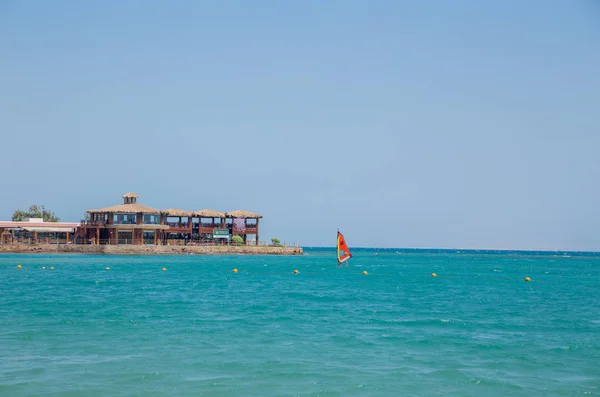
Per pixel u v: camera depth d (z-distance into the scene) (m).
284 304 43.16
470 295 53.03
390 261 146.25
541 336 30.56
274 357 25.11
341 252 80.25
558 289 61.47
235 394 20.16
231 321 34.25
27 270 77.75
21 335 29.17
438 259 174.25
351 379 21.98
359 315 37.53
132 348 26.50
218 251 132.75
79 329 30.95
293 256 149.00
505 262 151.38
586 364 24.53
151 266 91.38
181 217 134.75
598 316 38.34
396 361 24.70
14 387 20.58
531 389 21.08
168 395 19.97
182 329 31.34
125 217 123.06
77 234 127.25
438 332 31.41
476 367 23.89
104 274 73.25
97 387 20.69
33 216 175.50
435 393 20.52
